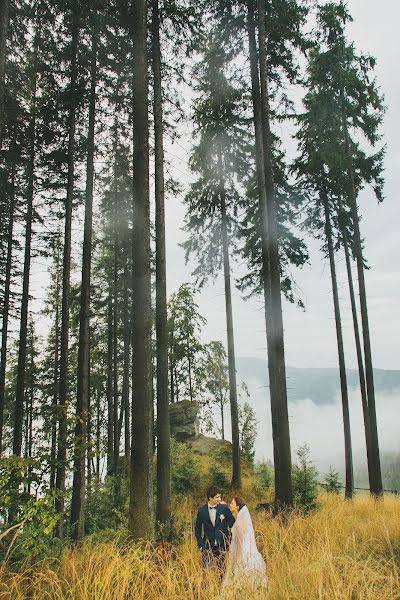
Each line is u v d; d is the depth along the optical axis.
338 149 16.69
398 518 7.78
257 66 11.84
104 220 18.22
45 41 11.27
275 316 10.09
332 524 7.75
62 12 10.46
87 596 3.75
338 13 14.20
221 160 18.16
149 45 11.19
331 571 4.09
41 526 4.70
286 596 3.89
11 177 14.52
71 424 7.01
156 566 4.65
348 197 17.77
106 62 11.71
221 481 17.55
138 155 7.25
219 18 11.85
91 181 12.31
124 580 3.89
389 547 5.82
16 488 5.07
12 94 12.22
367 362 15.66
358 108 16.66
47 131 13.30
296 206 17.81
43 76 12.59
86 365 11.27
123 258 20.67
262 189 10.91
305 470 12.57
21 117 13.53
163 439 9.52
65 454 7.39
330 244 19.45
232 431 17.56
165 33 11.18
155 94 11.05
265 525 8.03
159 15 10.93
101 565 4.41
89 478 15.27
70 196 12.48
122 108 12.70
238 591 4.09
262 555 5.91
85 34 11.20
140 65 7.55
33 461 5.12
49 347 24.36
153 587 4.24
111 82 12.30
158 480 9.22
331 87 16.45
